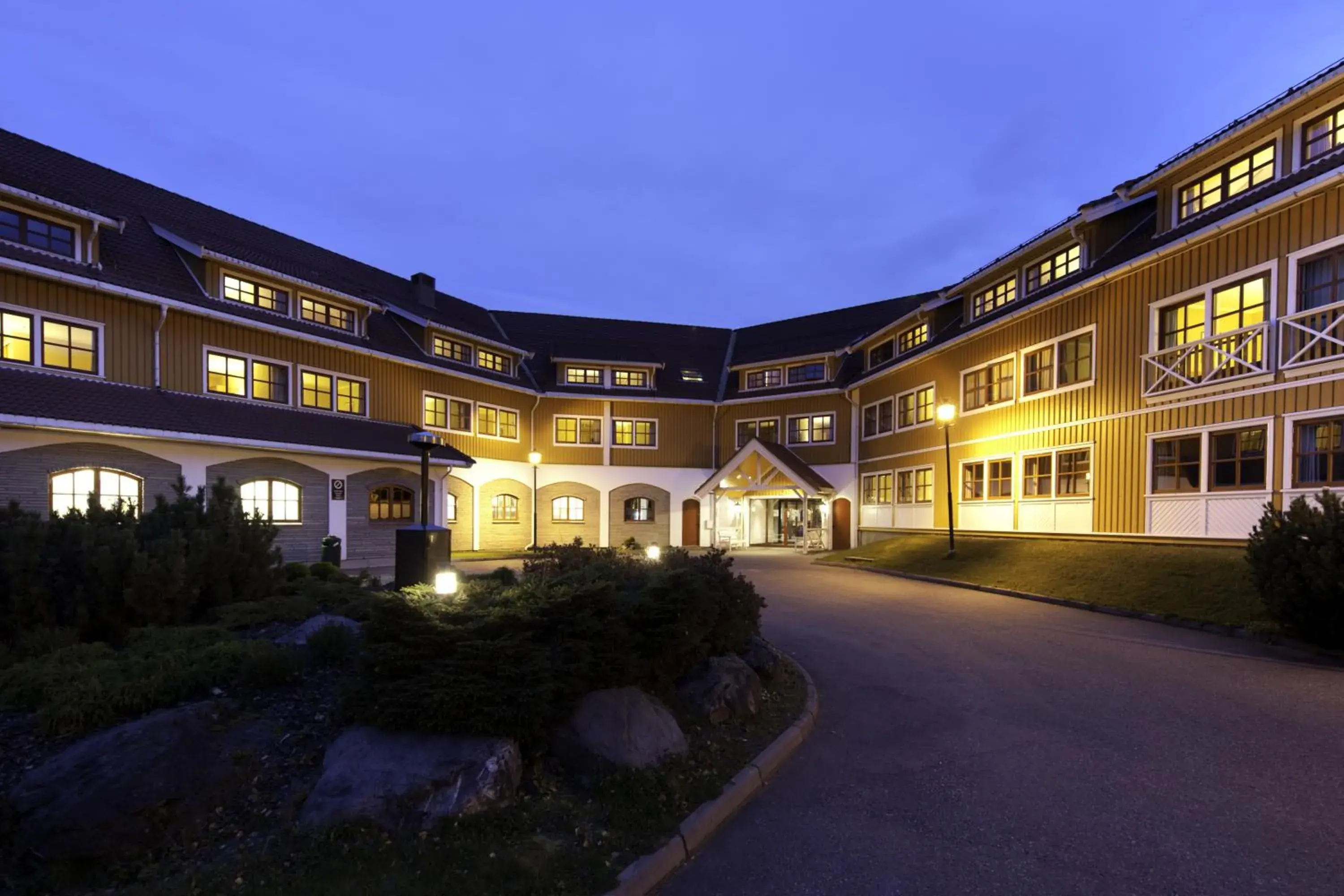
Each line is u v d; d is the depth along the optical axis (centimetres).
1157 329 1549
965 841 445
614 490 3275
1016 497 1961
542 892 354
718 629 720
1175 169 1575
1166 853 423
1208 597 1173
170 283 1922
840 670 891
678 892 390
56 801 366
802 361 3203
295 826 393
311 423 2077
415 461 2194
